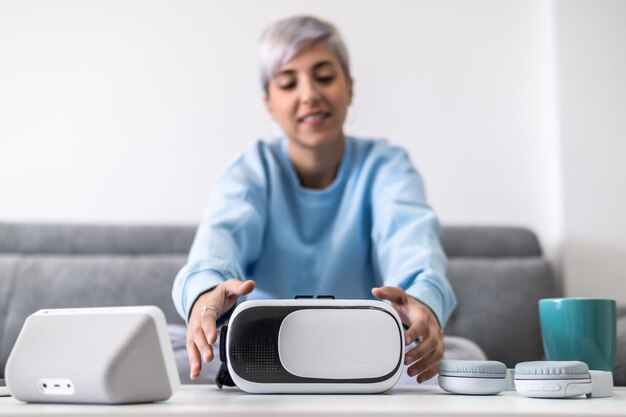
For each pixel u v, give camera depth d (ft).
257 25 6.61
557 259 6.06
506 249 5.85
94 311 1.73
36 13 6.64
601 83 6.01
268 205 3.83
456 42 6.54
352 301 1.94
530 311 5.48
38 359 1.72
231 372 1.91
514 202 6.38
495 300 5.50
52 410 1.49
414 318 2.41
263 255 3.80
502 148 6.43
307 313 1.92
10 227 5.86
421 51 6.54
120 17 6.64
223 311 2.38
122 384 1.62
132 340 1.65
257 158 3.91
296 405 1.54
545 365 1.88
